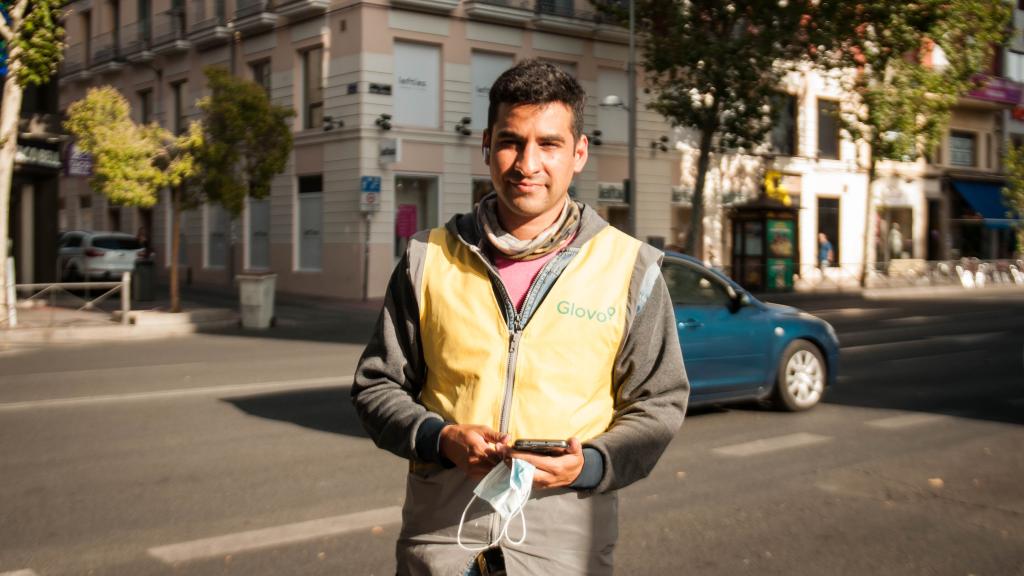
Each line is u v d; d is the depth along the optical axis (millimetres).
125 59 36875
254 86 20141
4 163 17484
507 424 2139
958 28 30266
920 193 39719
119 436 8117
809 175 36125
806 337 9734
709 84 26266
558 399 2146
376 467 6977
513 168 2178
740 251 30141
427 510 2242
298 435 8180
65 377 11914
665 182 32438
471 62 27906
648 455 2164
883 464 7199
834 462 7266
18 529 5406
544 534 2164
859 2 26922
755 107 25859
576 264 2223
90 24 40406
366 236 26297
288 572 4688
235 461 7168
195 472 6809
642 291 2229
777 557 5031
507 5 28188
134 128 18797
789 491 6398
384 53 26375
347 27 26578
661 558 5008
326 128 27156
